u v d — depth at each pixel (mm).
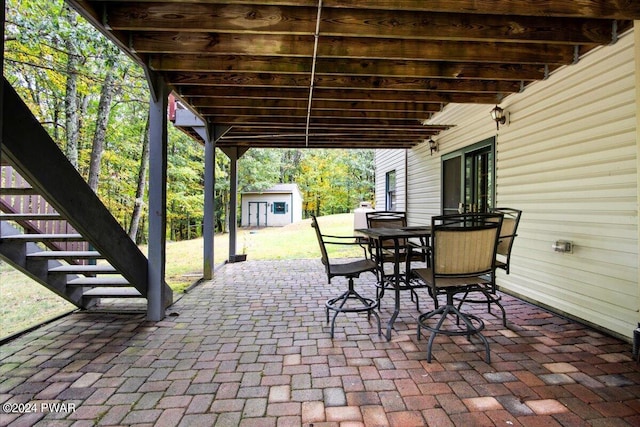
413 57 2879
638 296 2443
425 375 2154
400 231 3232
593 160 2965
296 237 12156
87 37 6312
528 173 3830
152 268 3285
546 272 3545
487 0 2234
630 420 1688
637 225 2551
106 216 2756
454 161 5887
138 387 2039
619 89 2719
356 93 4078
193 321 3246
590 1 2279
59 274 3344
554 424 1662
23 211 3131
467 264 2385
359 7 2211
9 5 5562
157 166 3297
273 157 20531
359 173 23578
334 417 1736
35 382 2104
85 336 2875
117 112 11188
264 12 2451
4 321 3631
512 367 2250
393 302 3830
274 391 1985
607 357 2391
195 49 2754
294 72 3195
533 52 2988
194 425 1682
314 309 3609
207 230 5223
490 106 4625
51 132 9586
